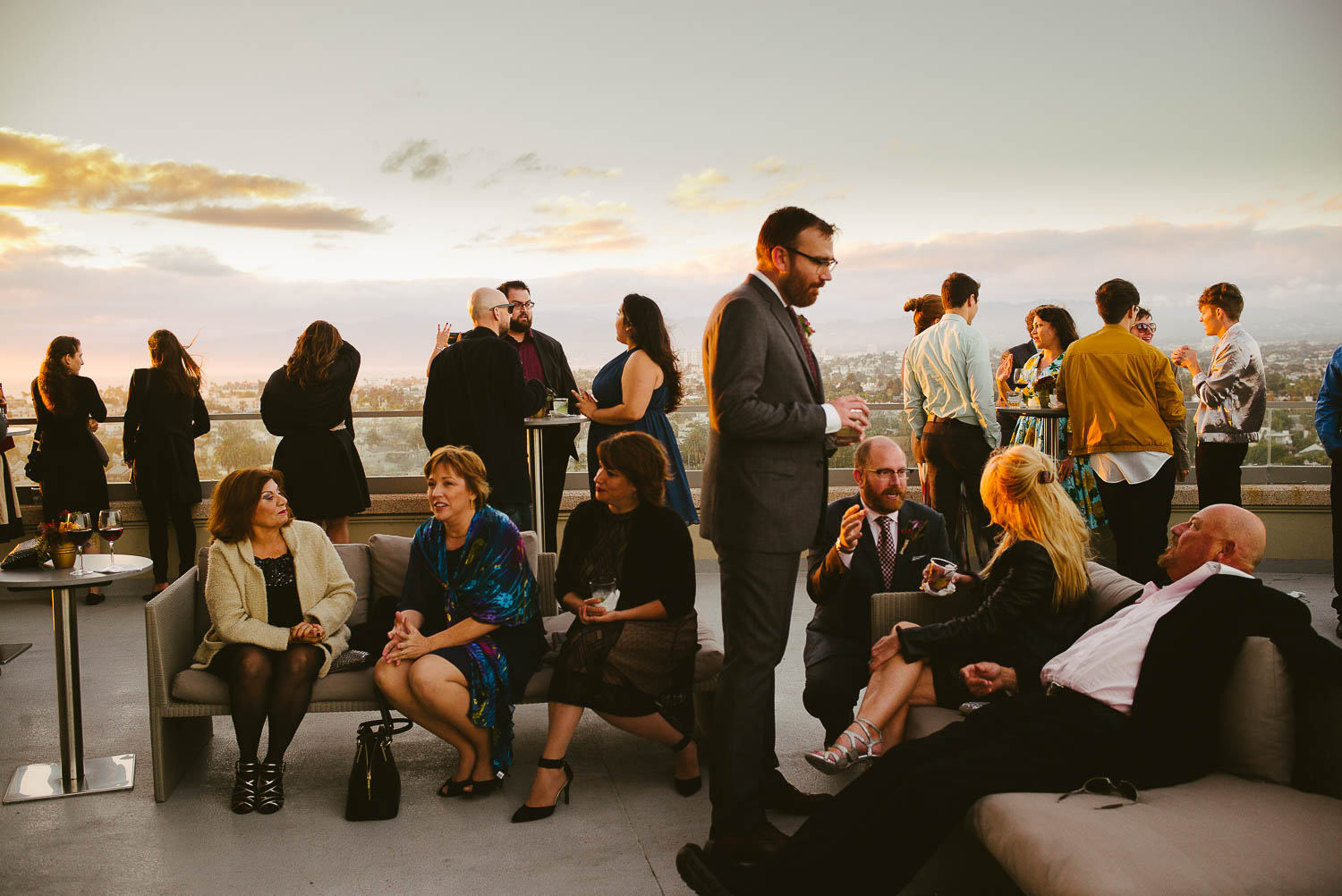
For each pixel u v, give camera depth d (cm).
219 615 314
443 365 475
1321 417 495
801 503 255
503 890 256
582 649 302
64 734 324
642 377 445
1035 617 265
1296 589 580
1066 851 182
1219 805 200
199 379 602
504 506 470
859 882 210
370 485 654
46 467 582
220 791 323
